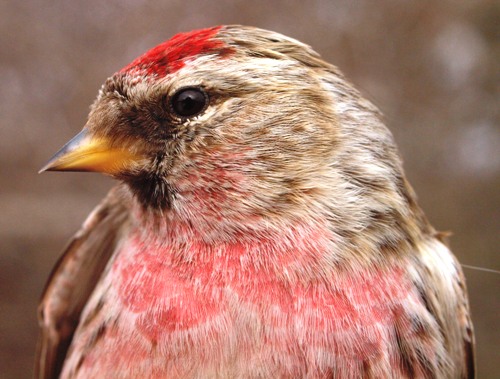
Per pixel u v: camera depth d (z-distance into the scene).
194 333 0.31
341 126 0.32
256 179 0.32
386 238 0.32
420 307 0.32
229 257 0.31
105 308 0.32
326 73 0.32
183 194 0.32
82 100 0.66
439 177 0.65
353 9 0.64
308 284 0.31
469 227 0.62
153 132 0.32
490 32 0.67
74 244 0.34
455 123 0.66
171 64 0.32
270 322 0.31
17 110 0.66
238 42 0.32
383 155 0.32
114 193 0.33
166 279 0.31
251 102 0.32
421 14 0.65
